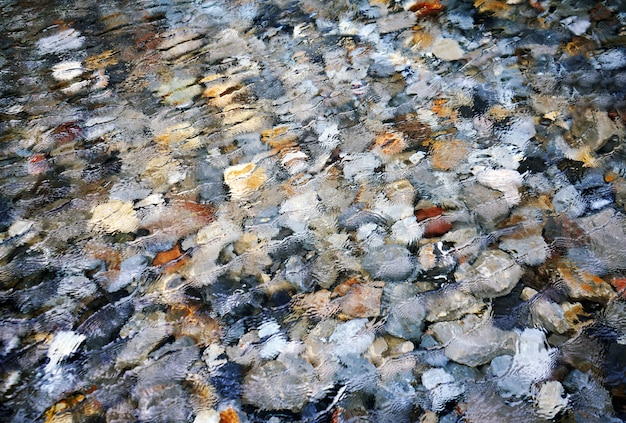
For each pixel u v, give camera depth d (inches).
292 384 34.9
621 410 32.7
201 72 54.4
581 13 55.6
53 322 38.2
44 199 45.1
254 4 62.0
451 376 34.5
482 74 51.1
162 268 40.4
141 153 47.8
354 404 34.0
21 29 61.3
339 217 42.3
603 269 38.0
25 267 41.0
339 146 46.8
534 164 44.0
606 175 42.7
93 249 41.8
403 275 38.9
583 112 46.9
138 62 56.1
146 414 34.2
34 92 53.8
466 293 37.7
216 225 42.5
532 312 36.6
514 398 33.5
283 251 40.7
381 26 57.3
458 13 57.6
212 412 34.1
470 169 44.1
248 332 37.1
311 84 52.1
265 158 46.5
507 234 40.3
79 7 63.7
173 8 62.6
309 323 37.3
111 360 36.4
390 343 36.0
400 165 45.0
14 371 36.3
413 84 51.1
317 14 59.7
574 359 34.6
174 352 36.5
